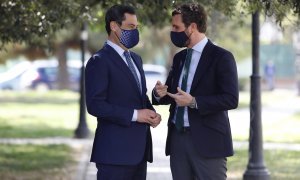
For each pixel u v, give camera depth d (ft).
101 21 63.87
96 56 36.91
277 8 43.14
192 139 37.55
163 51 255.91
